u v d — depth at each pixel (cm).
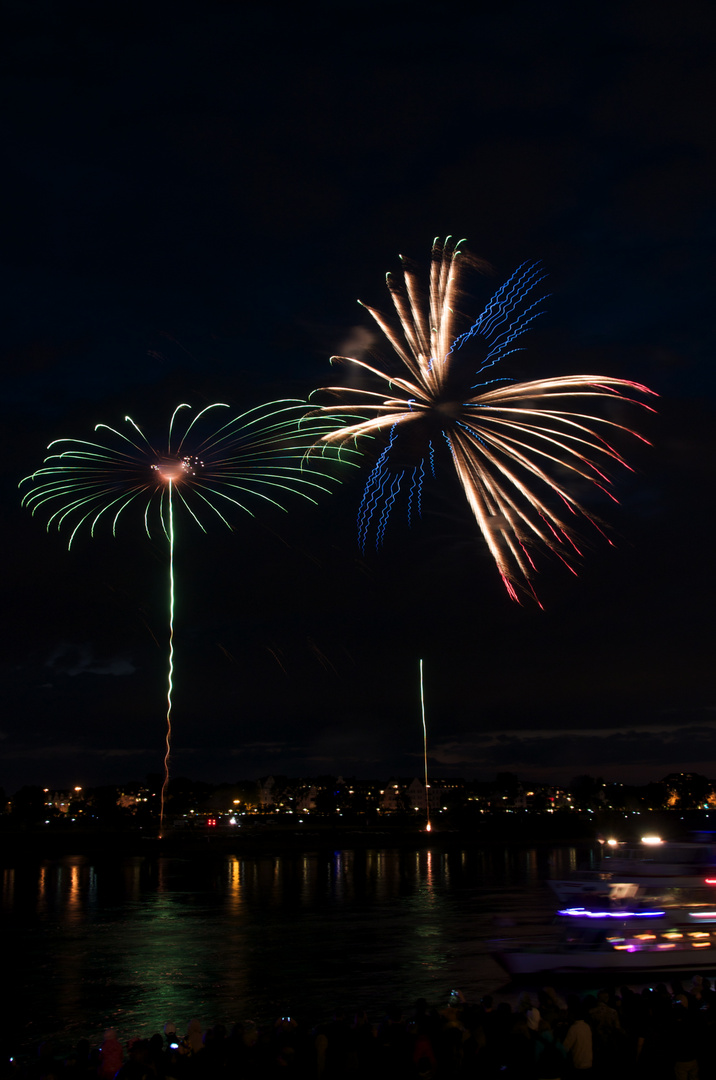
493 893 10762
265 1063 2567
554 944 5138
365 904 9725
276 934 7569
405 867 15400
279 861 17375
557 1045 2506
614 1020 2836
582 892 5253
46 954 6650
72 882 12888
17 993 5278
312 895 10750
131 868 15775
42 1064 2730
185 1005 4938
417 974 5662
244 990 5288
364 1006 4822
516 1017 2753
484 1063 2545
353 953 6519
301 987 5338
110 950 6806
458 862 16550
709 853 5216
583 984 4994
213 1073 2534
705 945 4978
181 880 13125
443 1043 2598
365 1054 2666
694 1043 2609
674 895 5097
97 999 5106
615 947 4991
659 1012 2880
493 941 5291
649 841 5434
